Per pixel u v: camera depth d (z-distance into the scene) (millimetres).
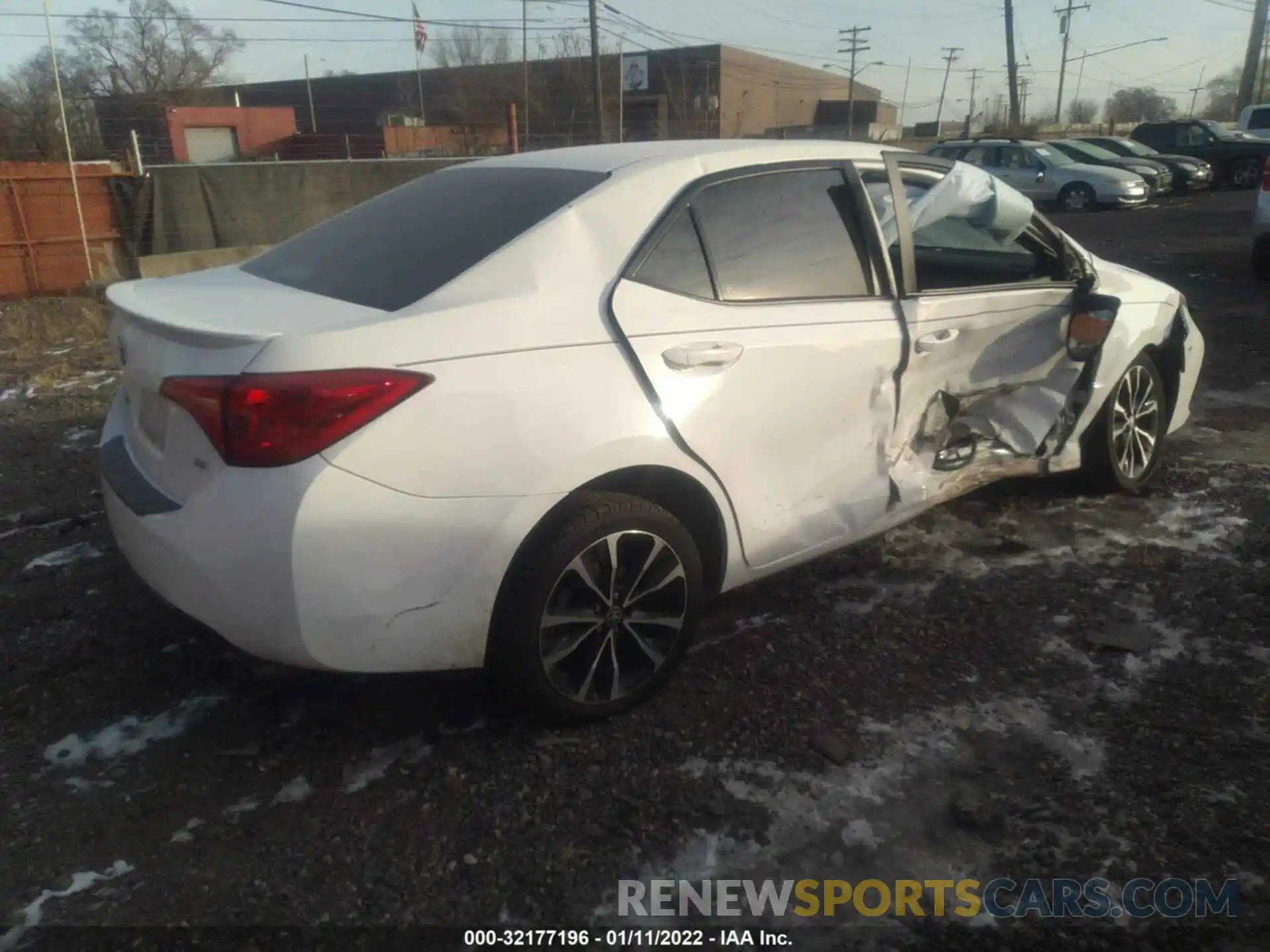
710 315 3088
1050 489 4855
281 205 15086
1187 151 26391
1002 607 3744
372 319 2637
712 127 50281
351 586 2523
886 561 4117
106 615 3688
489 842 2582
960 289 3850
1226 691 3213
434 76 49438
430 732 3016
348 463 2471
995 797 2748
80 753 2928
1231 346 7949
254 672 3328
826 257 3453
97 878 2467
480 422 2615
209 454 2555
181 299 2996
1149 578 3945
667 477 2998
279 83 60812
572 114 38438
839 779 2814
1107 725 3055
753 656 3420
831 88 71188
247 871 2486
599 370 2818
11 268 12242
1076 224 17984
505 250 2896
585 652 2969
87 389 7168
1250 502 4672
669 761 2889
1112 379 4438
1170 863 2516
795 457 3324
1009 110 42031
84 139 25969
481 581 2691
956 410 3953
